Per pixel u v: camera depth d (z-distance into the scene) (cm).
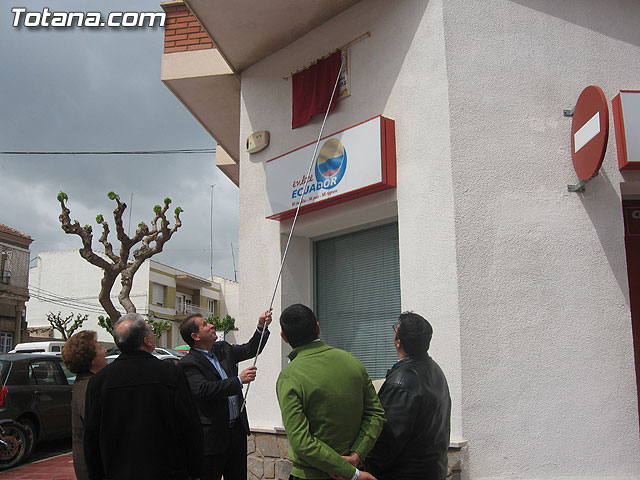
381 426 319
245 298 745
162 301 5172
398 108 599
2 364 1019
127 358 349
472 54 567
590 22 603
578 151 549
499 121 560
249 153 771
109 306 1969
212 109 937
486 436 499
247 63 785
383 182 576
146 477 324
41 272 5166
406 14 605
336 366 317
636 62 604
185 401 345
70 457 1052
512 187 550
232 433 478
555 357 526
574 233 551
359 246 682
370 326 655
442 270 534
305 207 654
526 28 585
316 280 727
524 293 532
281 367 680
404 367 336
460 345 508
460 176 540
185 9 857
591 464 513
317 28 703
